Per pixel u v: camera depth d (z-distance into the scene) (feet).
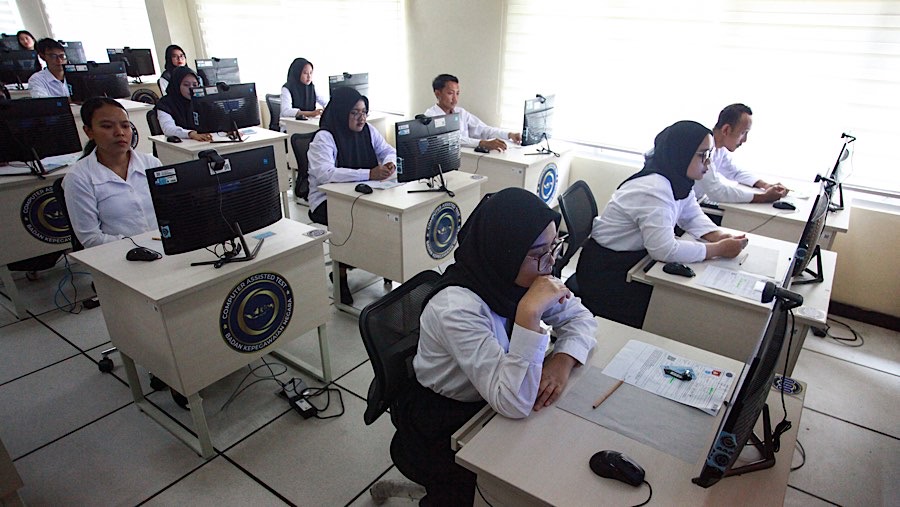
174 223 5.44
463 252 4.19
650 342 4.99
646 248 7.04
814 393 7.95
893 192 9.68
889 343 9.45
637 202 7.08
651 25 11.34
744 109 9.20
